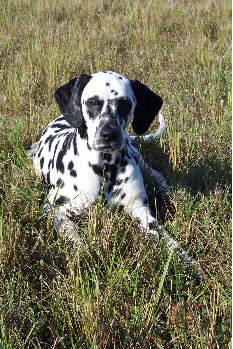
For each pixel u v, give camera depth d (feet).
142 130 6.48
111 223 6.05
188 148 7.87
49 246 5.90
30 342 5.12
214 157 7.72
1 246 5.70
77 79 6.37
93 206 6.44
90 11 16.61
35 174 7.22
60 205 6.41
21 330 5.15
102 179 6.40
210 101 9.30
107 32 13.82
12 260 5.74
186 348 4.96
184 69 10.76
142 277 5.64
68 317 5.09
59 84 10.03
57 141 7.04
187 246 6.26
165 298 5.50
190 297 5.53
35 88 9.98
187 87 10.03
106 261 5.84
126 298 5.45
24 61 11.42
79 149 6.44
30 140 8.10
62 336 5.04
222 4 16.37
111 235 6.03
